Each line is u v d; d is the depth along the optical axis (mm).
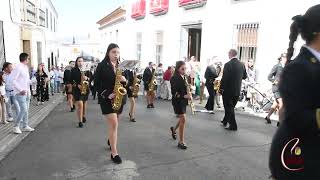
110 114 5445
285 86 1729
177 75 6262
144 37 22625
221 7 13523
